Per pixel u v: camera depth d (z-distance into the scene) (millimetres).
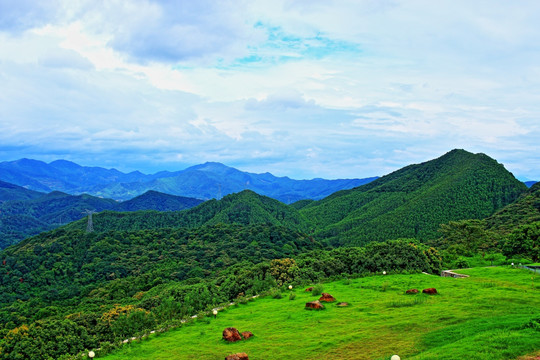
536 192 158000
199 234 162625
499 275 62094
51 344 44719
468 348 24750
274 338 36812
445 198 184500
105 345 41156
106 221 199500
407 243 76750
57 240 146375
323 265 72750
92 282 119000
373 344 31422
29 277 116938
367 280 63562
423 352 26719
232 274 81750
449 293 48969
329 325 39125
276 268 71375
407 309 42281
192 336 40906
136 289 102500
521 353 23297
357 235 181250
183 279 109312
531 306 39406
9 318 83562
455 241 103375
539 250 77000
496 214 150000
